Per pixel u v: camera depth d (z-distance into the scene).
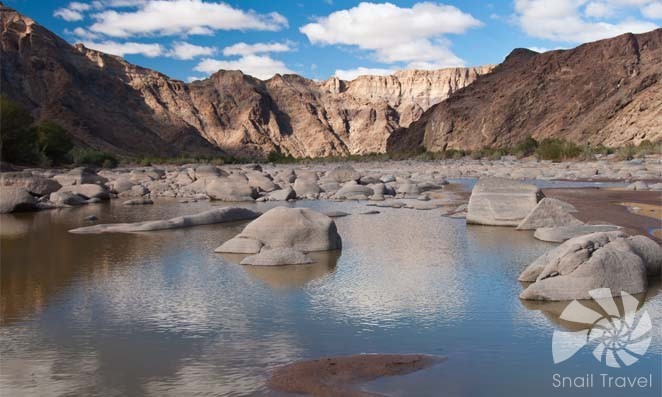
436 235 12.58
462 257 10.13
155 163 77.31
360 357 5.36
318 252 10.76
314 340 5.91
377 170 46.50
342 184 26.00
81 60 172.50
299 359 5.40
